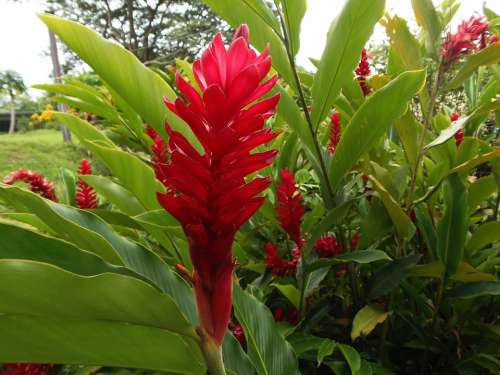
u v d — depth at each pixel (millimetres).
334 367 606
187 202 288
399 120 666
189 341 395
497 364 623
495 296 750
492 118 1146
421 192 843
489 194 757
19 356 293
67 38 508
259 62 269
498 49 608
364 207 839
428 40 688
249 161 283
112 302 288
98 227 438
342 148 639
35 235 337
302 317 713
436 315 685
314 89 645
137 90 559
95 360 316
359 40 589
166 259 710
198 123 263
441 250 651
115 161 580
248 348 504
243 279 955
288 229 684
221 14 632
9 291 260
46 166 5371
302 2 601
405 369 757
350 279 735
